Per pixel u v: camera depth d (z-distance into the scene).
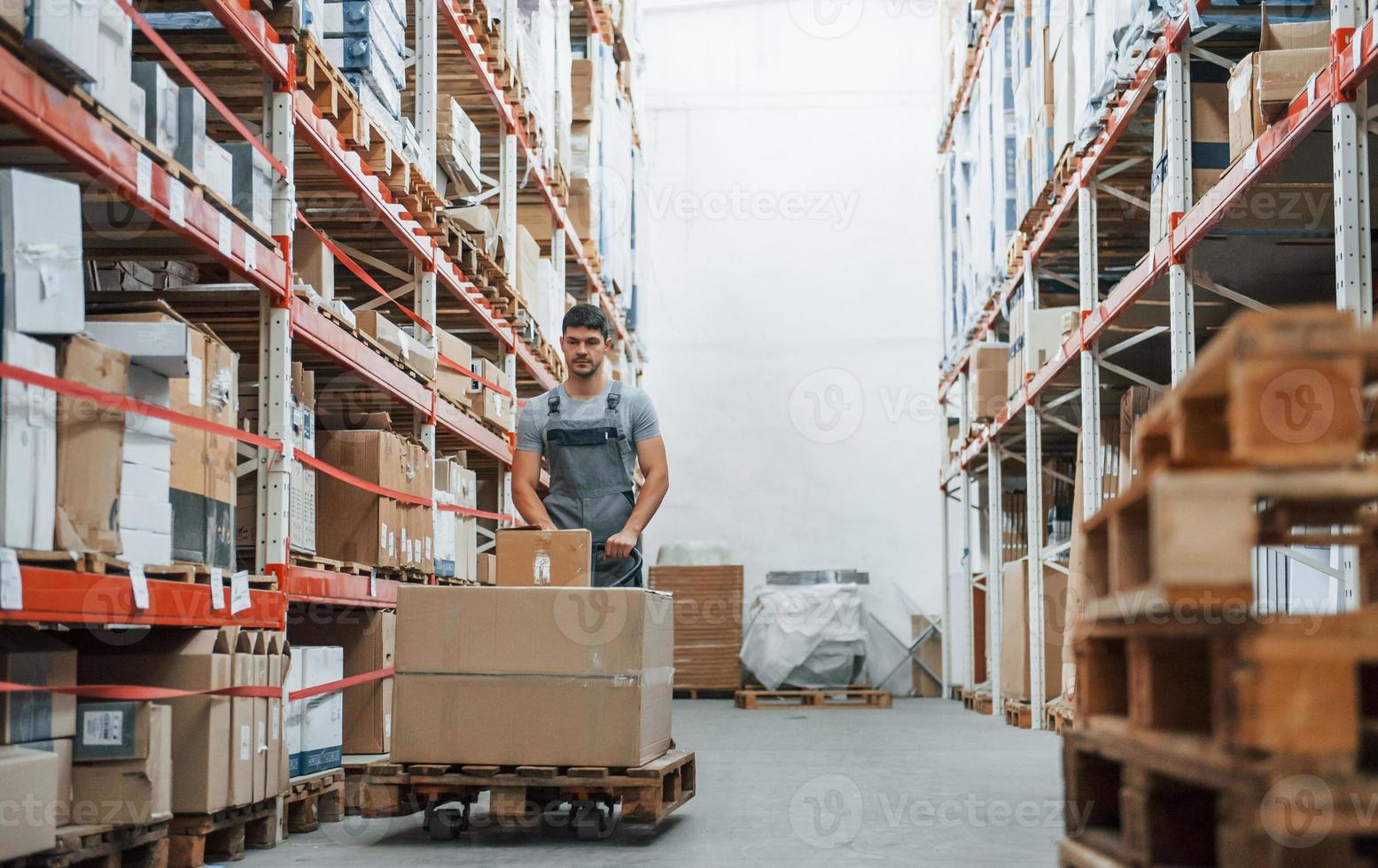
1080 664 2.88
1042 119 9.39
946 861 4.23
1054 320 9.99
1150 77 6.80
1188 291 6.31
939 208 16.47
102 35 3.56
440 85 8.61
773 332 17.67
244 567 5.05
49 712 3.50
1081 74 8.07
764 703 14.40
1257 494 2.18
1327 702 1.93
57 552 3.28
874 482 17.31
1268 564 7.55
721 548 16.42
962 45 13.38
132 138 3.72
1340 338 2.04
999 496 12.22
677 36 18.22
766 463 17.44
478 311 8.22
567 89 10.77
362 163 6.05
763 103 18.08
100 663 4.05
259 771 4.41
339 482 5.97
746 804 5.75
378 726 6.00
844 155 17.97
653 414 5.69
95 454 3.46
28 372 3.19
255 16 4.68
